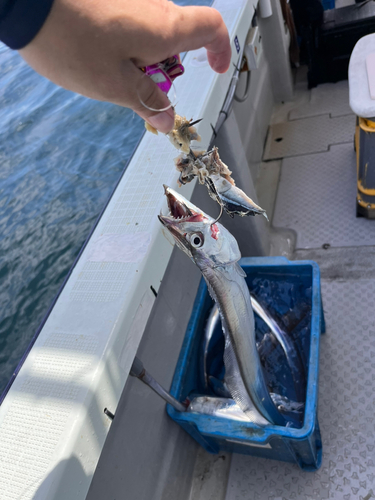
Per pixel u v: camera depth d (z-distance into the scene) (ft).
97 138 13.07
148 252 4.26
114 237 4.57
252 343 4.54
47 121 14.39
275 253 9.66
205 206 7.54
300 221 10.06
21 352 8.88
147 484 5.42
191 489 6.59
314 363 5.49
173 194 3.53
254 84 11.51
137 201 4.89
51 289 9.78
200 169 3.03
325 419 6.72
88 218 10.82
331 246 9.16
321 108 12.85
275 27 11.82
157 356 5.88
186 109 5.54
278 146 12.42
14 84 16.85
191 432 5.91
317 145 11.75
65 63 1.85
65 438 3.06
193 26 2.24
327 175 10.75
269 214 10.64
